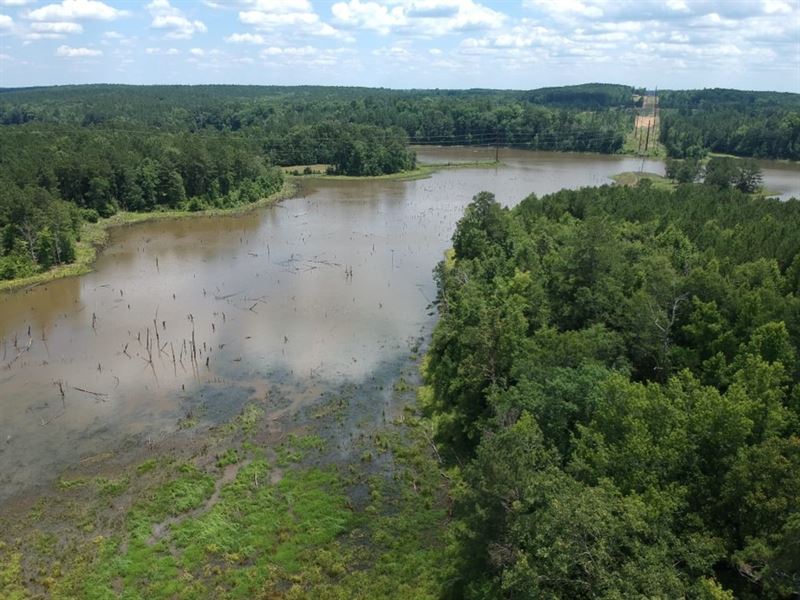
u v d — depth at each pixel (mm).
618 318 68125
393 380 78062
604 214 118562
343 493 57156
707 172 199375
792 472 35031
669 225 110250
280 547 50562
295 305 103250
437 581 46844
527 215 128375
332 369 80688
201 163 184125
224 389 75375
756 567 35594
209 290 110625
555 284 77750
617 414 44938
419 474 59781
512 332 63031
